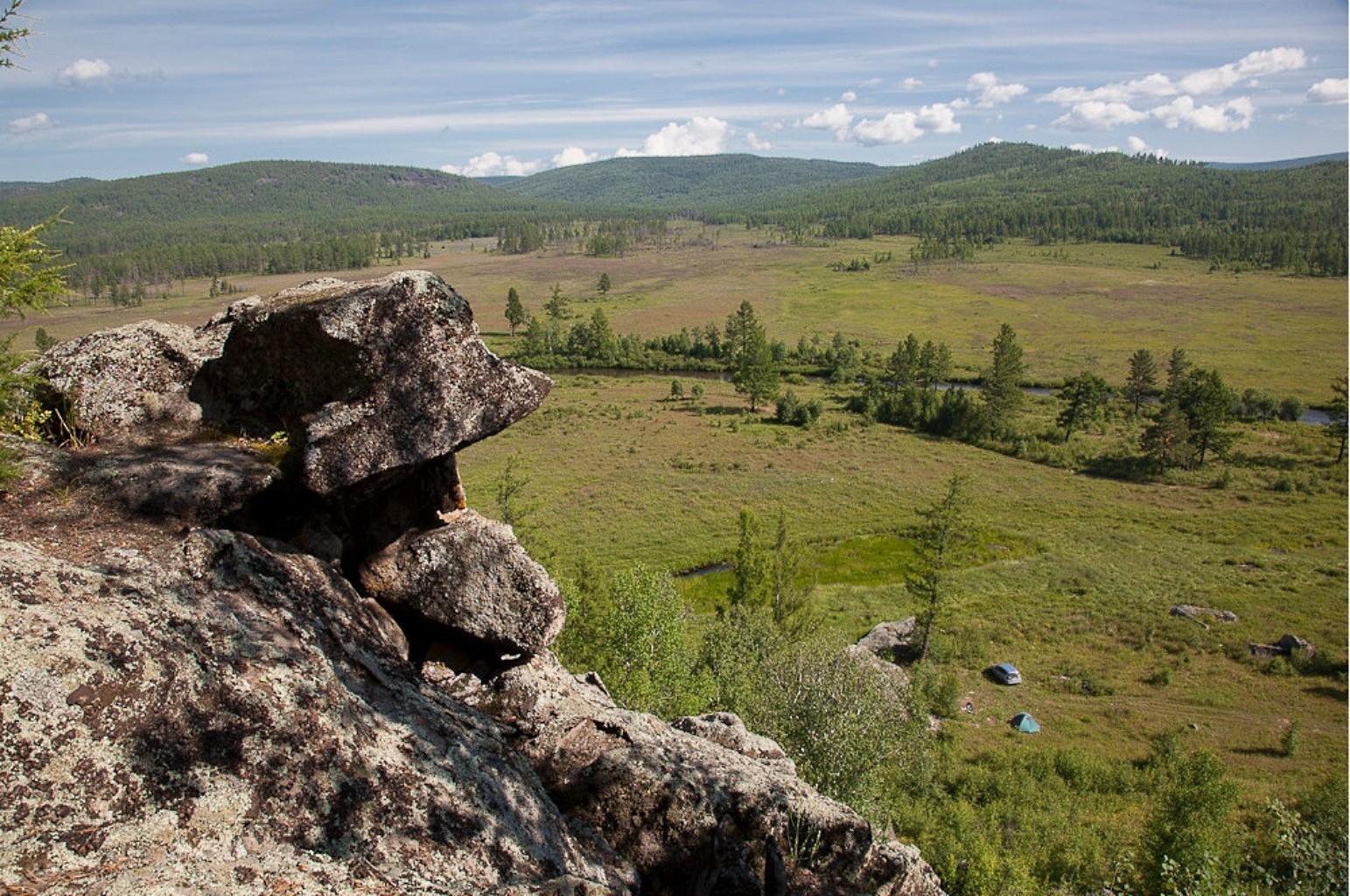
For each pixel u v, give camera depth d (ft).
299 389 36.86
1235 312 615.57
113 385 38.40
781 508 253.65
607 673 98.17
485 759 32.73
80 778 21.40
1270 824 91.45
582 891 26.45
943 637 164.45
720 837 37.14
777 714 89.71
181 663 25.39
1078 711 137.49
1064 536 234.58
